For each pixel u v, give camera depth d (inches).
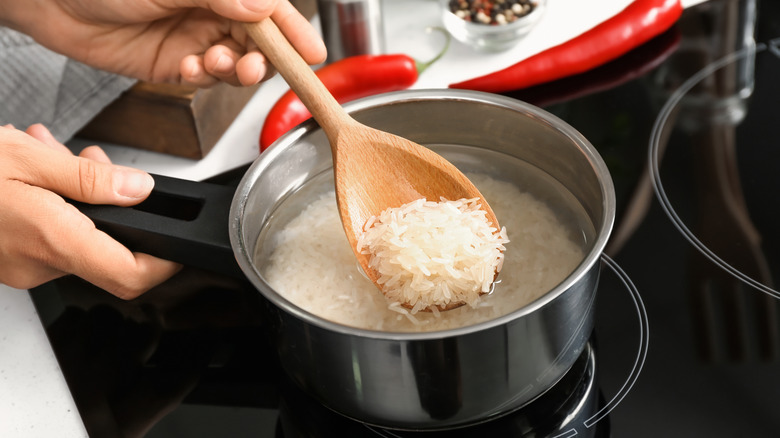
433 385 22.5
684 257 26.1
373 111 25.7
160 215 25.1
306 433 24.1
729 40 31.1
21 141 25.1
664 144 28.5
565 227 25.4
